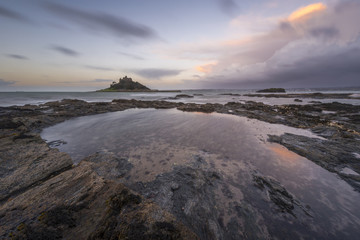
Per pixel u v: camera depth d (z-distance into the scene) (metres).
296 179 5.57
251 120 15.41
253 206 4.28
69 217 2.95
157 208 3.10
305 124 13.21
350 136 9.67
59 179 4.27
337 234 3.55
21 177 5.05
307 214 4.06
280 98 49.25
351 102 33.25
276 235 3.51
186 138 9.90
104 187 3.79
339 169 6.17
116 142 9.22
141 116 17.89
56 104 28.36
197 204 4.27
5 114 16.80
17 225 2.76
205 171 5.94
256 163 6.68
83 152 7.84
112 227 2.70
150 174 5.69
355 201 4.52
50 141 9.48
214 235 3.49
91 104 27.67
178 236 2.61
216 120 15.41
